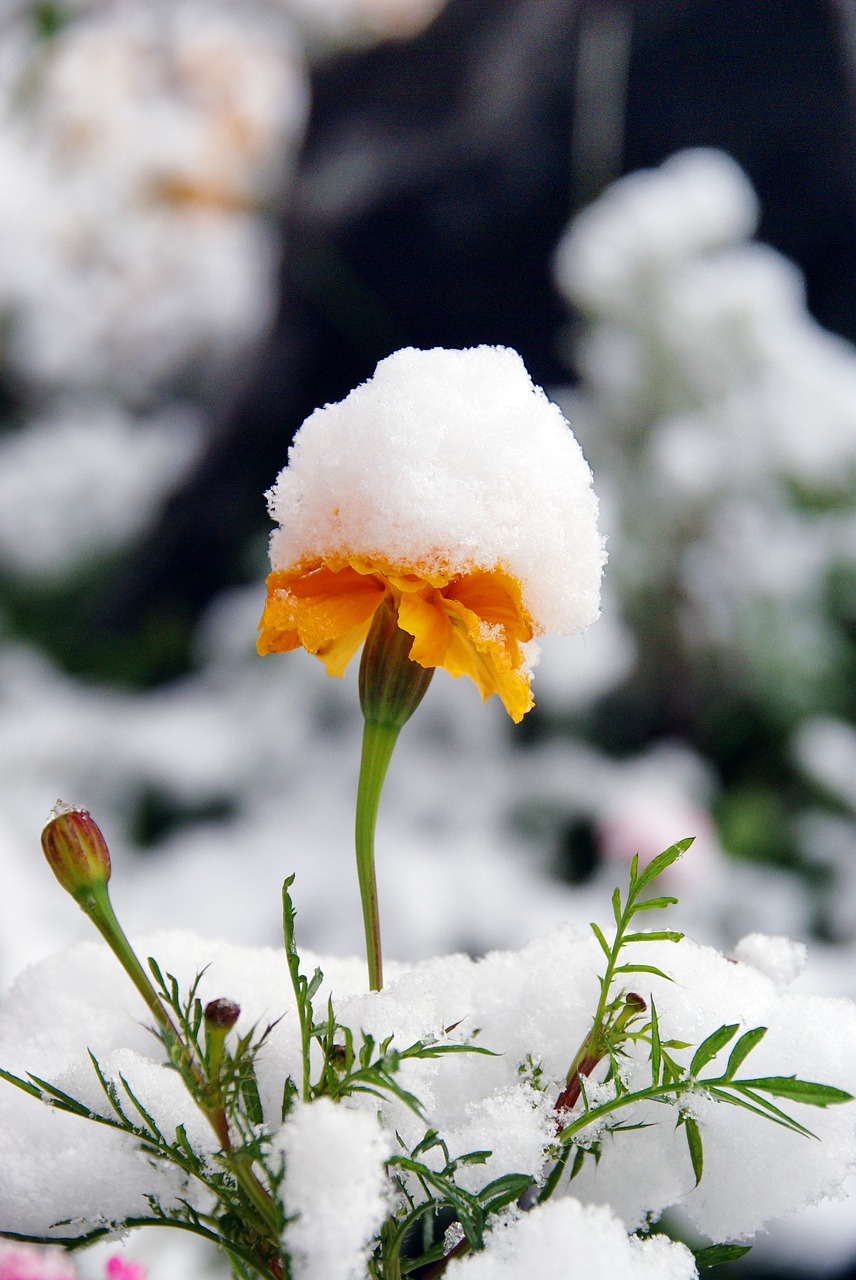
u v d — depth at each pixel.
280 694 3.22
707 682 3.05
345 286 4.05
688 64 3.80
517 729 3.00
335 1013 0.70
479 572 0.70
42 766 3.14
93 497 4.55
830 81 3.70
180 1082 0.70
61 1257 0.69
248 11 5.02
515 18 3.98
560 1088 0.70
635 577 3.04
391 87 4.12
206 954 0.74
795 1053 0.70
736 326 3.16
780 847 2.79
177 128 4.89
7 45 4.26
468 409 0.70
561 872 2.78
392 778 2.93
